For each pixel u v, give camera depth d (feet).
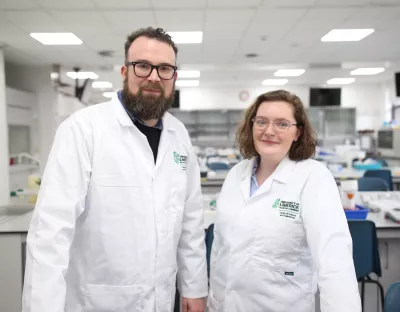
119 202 3.90
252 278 4.15
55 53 18.63
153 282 4.00
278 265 4.07
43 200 3.56
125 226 3.90
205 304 4.88
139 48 3.94
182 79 29.71
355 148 27.73
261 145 4.29
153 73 3.92
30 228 3.55
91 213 3.89
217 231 4.73
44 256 3.37
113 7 12.03
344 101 34.14
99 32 14.89
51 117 22.09
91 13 12.59
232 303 4.28
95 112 4.11
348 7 12.44
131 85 4.04
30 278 3.32
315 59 21.50
